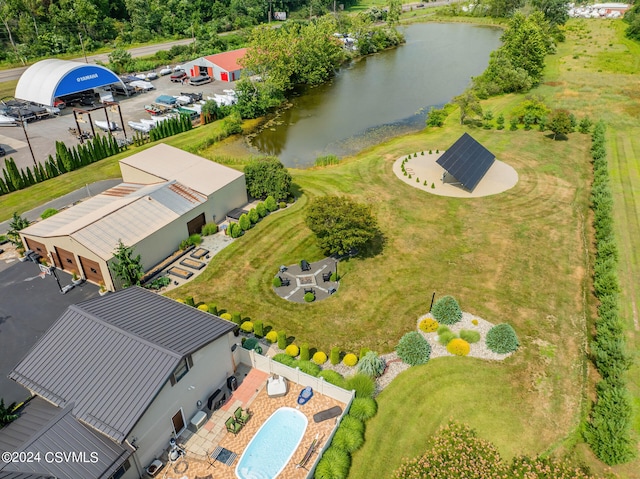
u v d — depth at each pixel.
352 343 34.56
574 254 44.31
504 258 43.66
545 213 50.88
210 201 47.19
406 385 31.22
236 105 81.56
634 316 37.12
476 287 40.03
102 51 117.75
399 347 33.31
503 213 50.84
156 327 28.28
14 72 99.94
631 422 27.70
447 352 33.75
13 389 30.69
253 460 26.33
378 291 39.62
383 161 63.34
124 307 30.22
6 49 110.31
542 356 33.34
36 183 57.28
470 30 151.62
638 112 78.19
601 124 70.06
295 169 63.19
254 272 42.03
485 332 35.41
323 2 171.12
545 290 39.72
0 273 41.66
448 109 84.81
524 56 93.12
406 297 38.94
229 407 29.42
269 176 51.38
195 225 46.59
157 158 52.66
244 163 64.12
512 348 33.47
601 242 43.66
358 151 69.69
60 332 27.78
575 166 61.44
